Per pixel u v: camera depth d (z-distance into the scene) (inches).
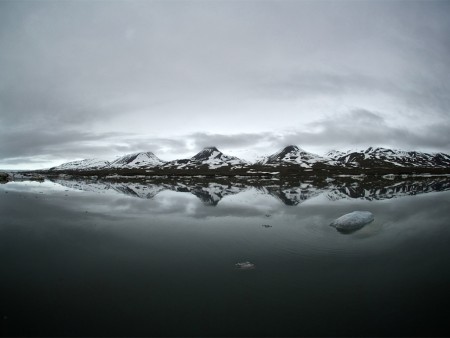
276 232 887.7
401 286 527.8
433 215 1108.5
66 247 757.3
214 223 1016.2
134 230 924.6
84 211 1250.0
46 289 519.8
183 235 865.5
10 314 436.1
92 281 552.1
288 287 524.7
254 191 2177.7
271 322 414.0
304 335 383.6
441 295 493.0
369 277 565.3
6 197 1761.8
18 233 891.4
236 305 462.0
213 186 2743.6
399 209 1243.2
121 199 1672.0
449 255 682.2
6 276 576.1
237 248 742.5
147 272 593.6
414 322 412.5
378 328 399.2
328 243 776.9
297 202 1512.1
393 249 727.1
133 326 405.7
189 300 478.6
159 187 2642.7
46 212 1227.2
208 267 620.1
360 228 895.7
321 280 553.0
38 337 379.6
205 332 391.5
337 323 411.5
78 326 405.4
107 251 727.1
